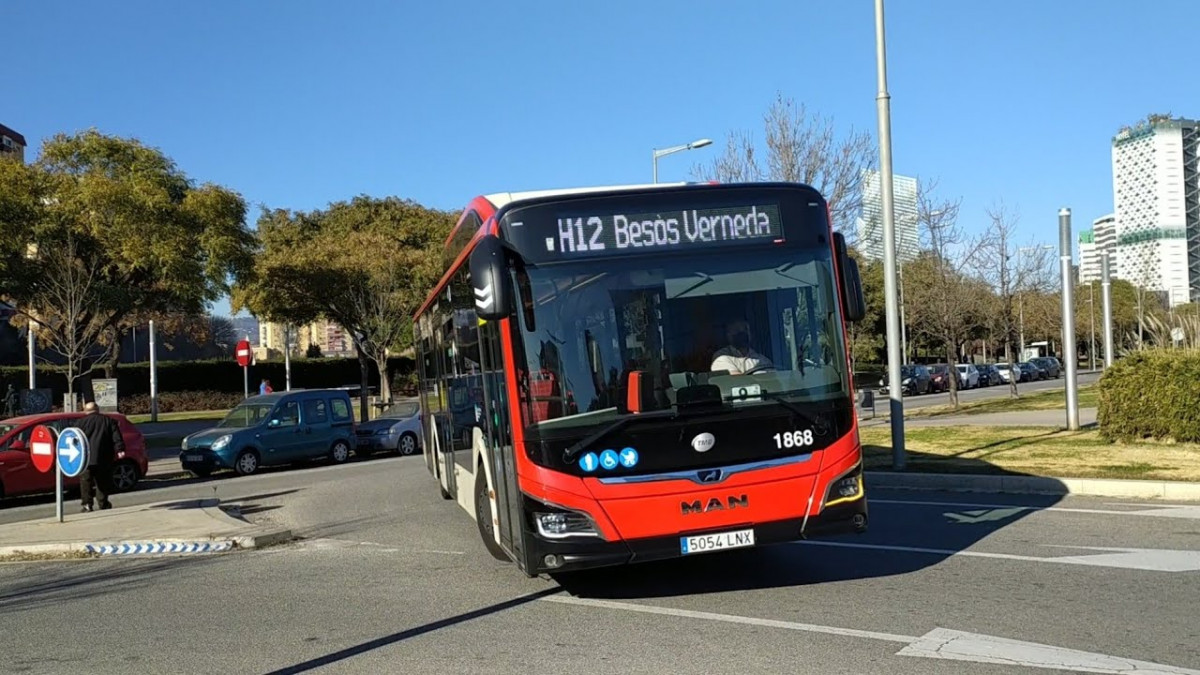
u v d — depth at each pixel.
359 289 35.94
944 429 20.64
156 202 27.25
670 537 6.51
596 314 6.75
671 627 6.41
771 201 7.19
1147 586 7.04
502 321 6.78
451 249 10.34
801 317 7.04
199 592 8.50
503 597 7.64
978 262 32.09
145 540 10.90
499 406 7.15
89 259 27.70
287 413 22.58
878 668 5.34
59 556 10.60
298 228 51.09
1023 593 6.95
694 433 6.60
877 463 14.92
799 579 7.70
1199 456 13.93
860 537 9.43
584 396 6.59
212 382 52.41
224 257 29.41
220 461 21.20
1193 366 15.45
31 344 27.84
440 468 13.66
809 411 6.84
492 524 8.23
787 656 5.62
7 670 6.14
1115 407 16.25
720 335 6.84
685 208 7.05
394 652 6.16
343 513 13.68
